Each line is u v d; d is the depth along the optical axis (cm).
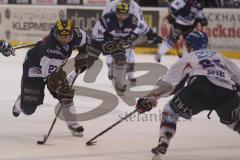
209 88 794
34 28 2680
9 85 1603
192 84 798
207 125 1132
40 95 968
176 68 803
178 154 893
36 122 1106
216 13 2409
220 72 803
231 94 803
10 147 904
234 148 946
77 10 2614
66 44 923
